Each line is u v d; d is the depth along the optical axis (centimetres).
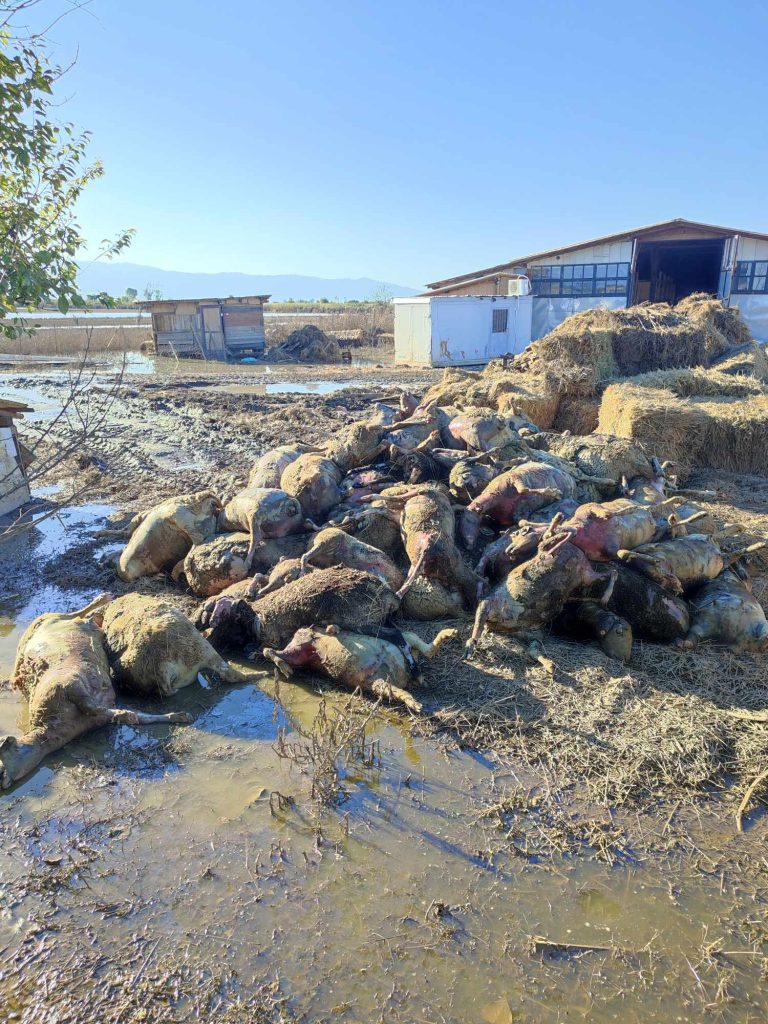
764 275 2967
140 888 355
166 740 476
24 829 398
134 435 1459
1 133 471
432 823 395
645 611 557
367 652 515
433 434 791
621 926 330
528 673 529
